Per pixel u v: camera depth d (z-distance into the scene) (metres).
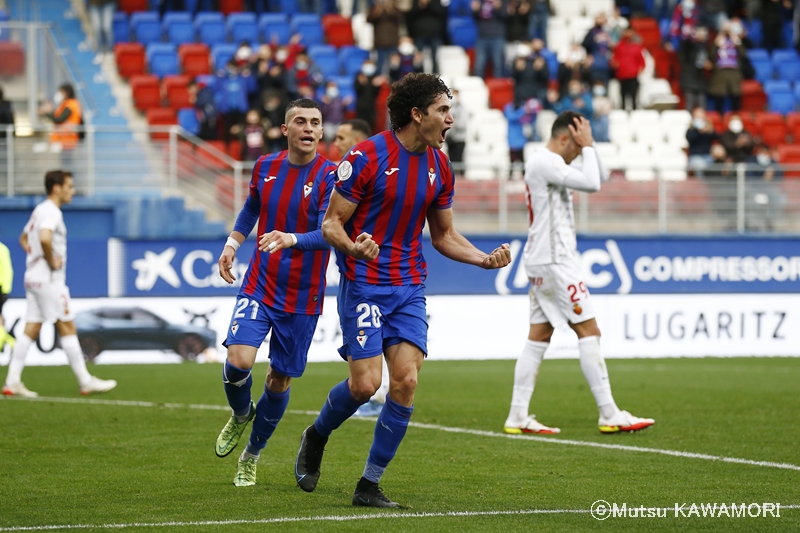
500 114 73.62
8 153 57.47
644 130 73.56
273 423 20.66
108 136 63.78
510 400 36.50
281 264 20.45
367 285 18.23
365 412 31.53
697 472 22.14
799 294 58.94
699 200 60.94
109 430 28.41
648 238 58.75
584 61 71.62
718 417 31.41
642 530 16.67
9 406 33.94
